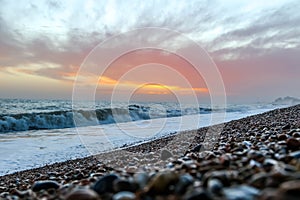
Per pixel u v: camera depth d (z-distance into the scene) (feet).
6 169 28.32
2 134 59.67
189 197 5.52
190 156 15.64
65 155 35.24
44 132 63.36
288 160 9.05
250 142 18.51
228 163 9.30
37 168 26.94
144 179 7.81
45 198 9.00
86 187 9.09
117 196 6.56
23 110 91.97
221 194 5.61
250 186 6.02
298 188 4.66
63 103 131.23
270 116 51.13
